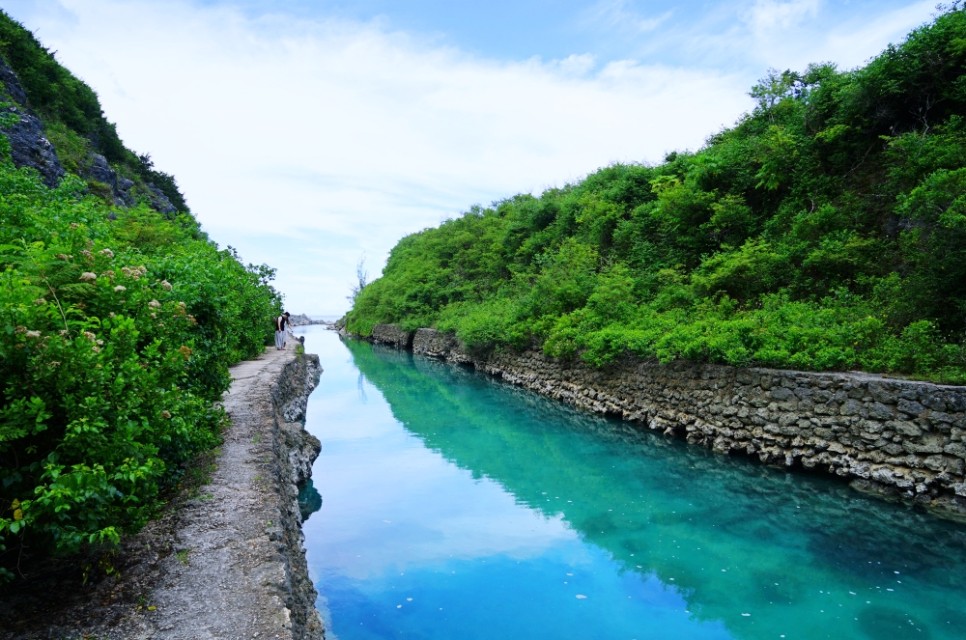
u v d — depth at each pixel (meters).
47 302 3.65
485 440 11.53
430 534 6.93
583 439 11.26
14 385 3.20
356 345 36.09
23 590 3.40
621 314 13.60
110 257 4.62
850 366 8.30
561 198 25.48
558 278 16.66
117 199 19.50
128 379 3.71
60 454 3.33
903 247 9.56
